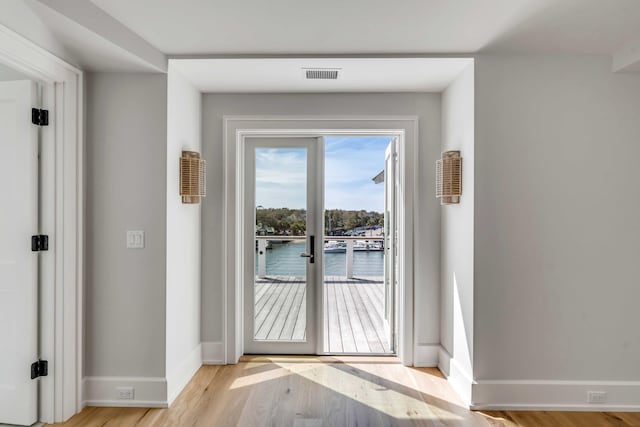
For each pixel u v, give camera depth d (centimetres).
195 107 304
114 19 211
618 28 218
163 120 254
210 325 320
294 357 335
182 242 279
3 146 224
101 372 253
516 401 248
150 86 254
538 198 251
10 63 191
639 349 249
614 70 249
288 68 267
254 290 344
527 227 251
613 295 250
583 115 251
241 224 334
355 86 302
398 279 335
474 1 191
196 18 209
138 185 253
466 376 257
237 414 239
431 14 204
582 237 251
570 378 249
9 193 223
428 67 264
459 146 276
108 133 253
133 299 253
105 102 253
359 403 253
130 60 234
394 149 350
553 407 247
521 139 251
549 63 251
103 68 247
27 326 223
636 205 250
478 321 250
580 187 251
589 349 250
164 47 244
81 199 245
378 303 516
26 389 223
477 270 250
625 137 250
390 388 276
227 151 318
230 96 318
